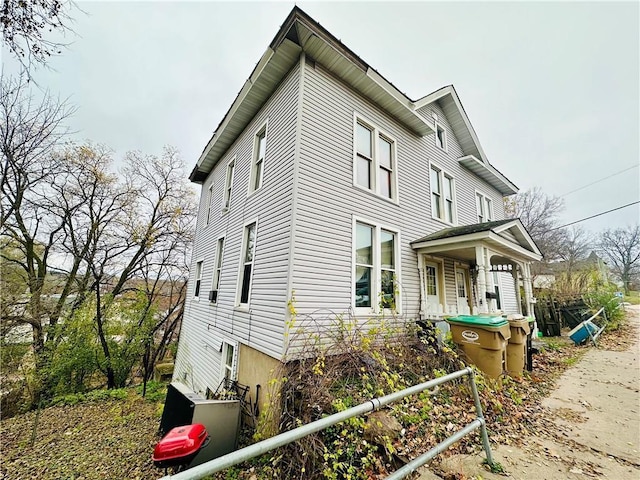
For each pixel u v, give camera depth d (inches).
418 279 289.6
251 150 301.7
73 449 233.3
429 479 102.4
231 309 272.1
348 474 106.5
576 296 505.0
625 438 130.6
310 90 227.9
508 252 306.5
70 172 488.1
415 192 313.4
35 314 428.1
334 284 214.2
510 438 131.3
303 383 159.2
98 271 540.4
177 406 176.7
